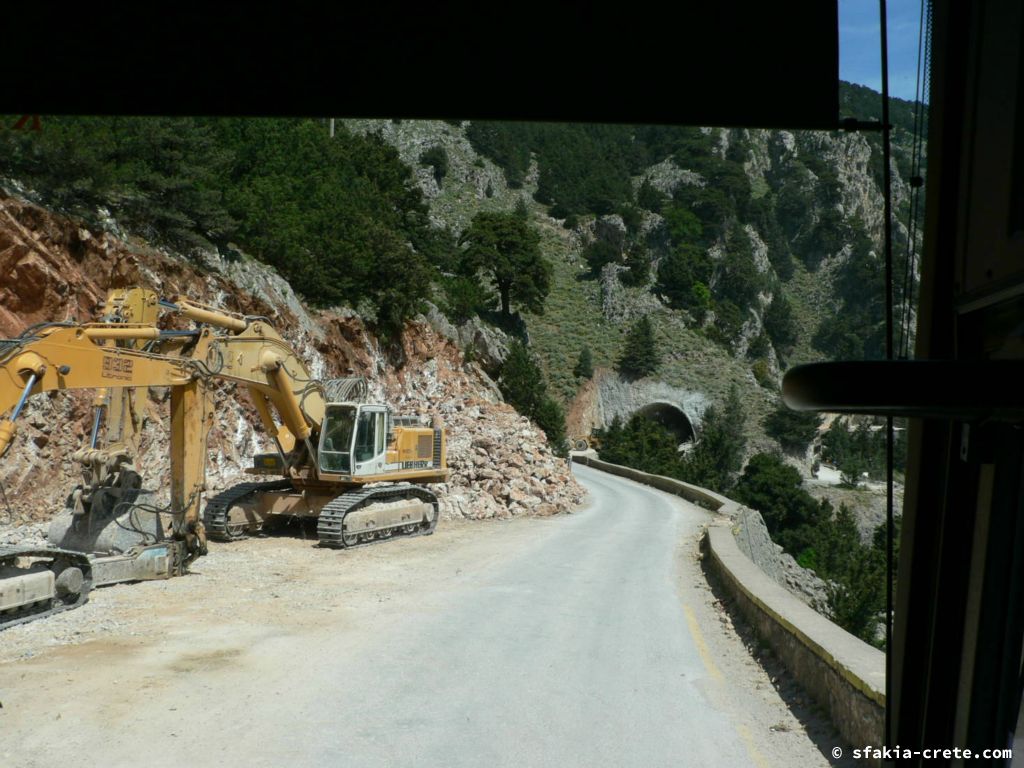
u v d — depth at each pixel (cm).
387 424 2412
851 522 7350
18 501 2220
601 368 14100
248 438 3203
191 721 927
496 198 17550
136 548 1695
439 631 1352
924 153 221
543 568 2030
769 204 18038
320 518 2170
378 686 1061
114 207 2977
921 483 231
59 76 186
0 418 1382
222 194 3850
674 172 18112
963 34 207
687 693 1048
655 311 15725
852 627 2883
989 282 185
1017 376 133
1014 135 174
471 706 992
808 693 988
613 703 1007
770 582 1499
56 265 2514
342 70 186
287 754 841
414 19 186
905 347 227
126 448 1775
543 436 4156
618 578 1931
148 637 1280
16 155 2608
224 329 2155
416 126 17612
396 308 4612
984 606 211
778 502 8294
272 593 1619
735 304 16538
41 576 1383
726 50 188
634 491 4703
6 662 1137
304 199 4975
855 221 17725
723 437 9975
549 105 187
